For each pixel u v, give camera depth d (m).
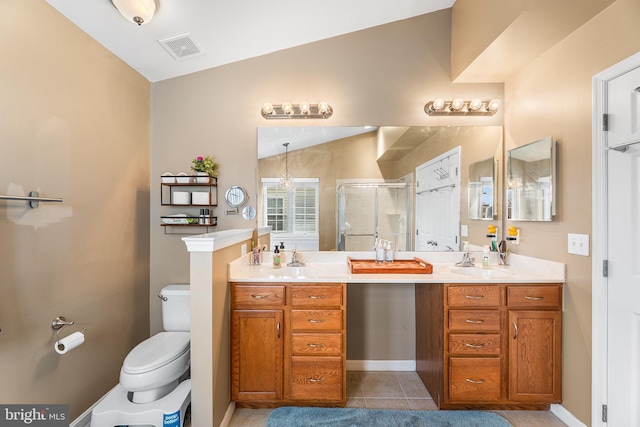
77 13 1.71
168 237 2.51
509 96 2.43
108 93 2.05
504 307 1.94
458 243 2.52
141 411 1.68
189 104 2.51
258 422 1.88
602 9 1.60
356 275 2.05
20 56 1.47
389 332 2.54
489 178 2.51
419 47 2.51
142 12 1.63
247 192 2.52
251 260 2.43
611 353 1.61
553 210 1.96
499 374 1.93
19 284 1.47
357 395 2.17
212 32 2.08
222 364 1.82
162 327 2.50
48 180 1.61
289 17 2.11
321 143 2.52
